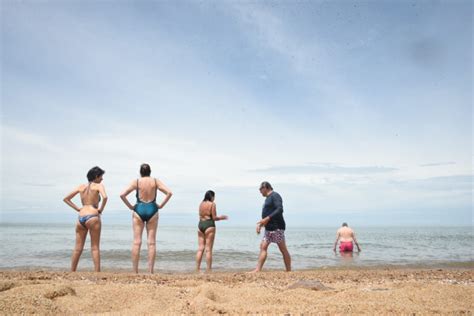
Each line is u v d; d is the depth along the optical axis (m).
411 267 8.66
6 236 23.69
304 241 24.17
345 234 13.65
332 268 8.33
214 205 7.69
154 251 6.66
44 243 16.31
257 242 22.70
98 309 3.10
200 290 3.76
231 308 2.97
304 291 3.76
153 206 6.71
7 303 2.84
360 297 3.40
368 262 10.04
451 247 17.58
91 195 6.71
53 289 3.33
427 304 3.21
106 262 9.59
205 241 7.71
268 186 7.40
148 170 6.89
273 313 2.84
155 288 3.75
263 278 5.49
